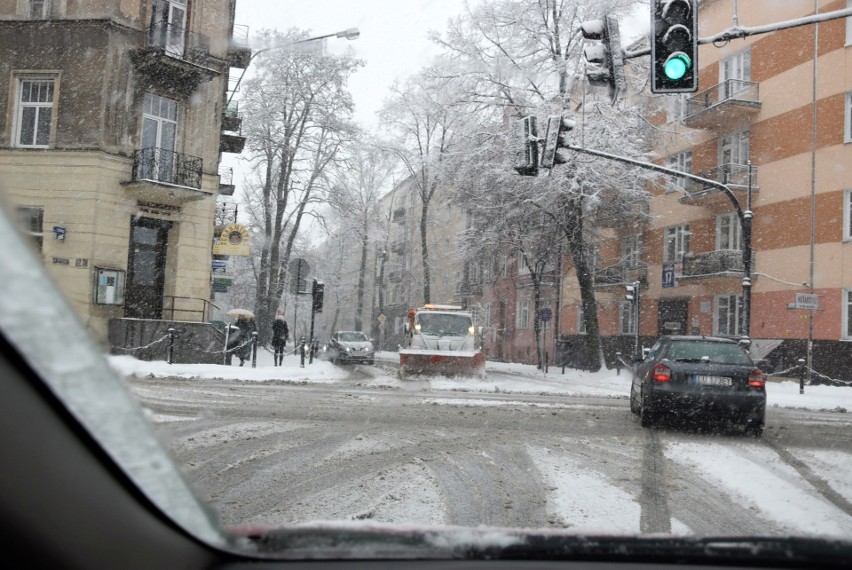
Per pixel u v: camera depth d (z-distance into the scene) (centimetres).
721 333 2703
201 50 2078
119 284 1867
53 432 157
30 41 1861
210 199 2119
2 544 151
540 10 2662
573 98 2702
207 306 2116
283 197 3425
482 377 1936
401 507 508
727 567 207
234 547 199
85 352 162
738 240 2645
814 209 2286
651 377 973
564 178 2511
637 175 2628
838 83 2238
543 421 1022
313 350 2428
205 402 1073
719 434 955
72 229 1833
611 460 724
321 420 936
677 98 2698
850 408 1497
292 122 3356
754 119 2553
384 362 3206
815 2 2331
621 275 3278
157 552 181
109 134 1875
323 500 523
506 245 3002
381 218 5641
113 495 172
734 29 914
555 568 198
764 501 563
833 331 2202
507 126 2803
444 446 770
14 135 1842
